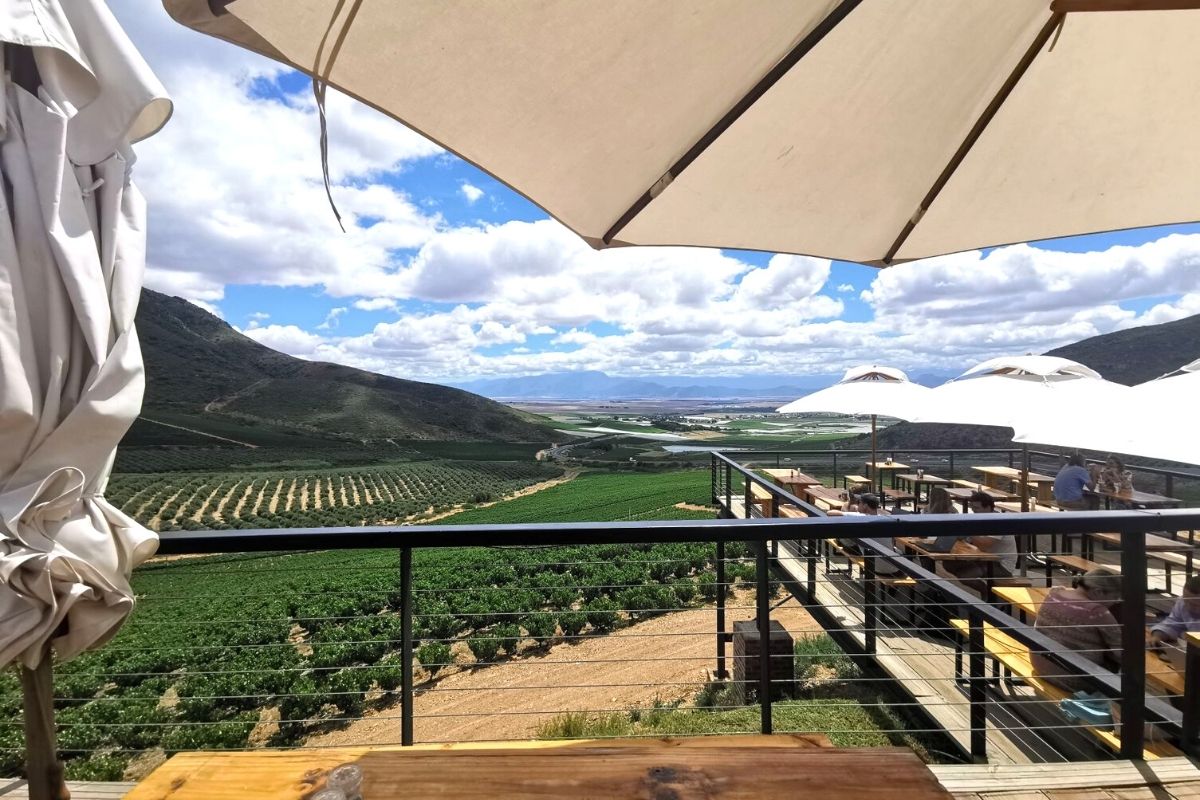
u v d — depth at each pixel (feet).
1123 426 10.84
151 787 3.82
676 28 3.81
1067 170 5.34
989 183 5.47
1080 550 21.66
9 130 3.94
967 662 14.76
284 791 3.76
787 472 35.96
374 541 6.17
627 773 3.81
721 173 5.06
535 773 3.83
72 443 4.00
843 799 3.53
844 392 30.01
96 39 4.14
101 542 4.11
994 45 4.43
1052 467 34.37
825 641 22.68
